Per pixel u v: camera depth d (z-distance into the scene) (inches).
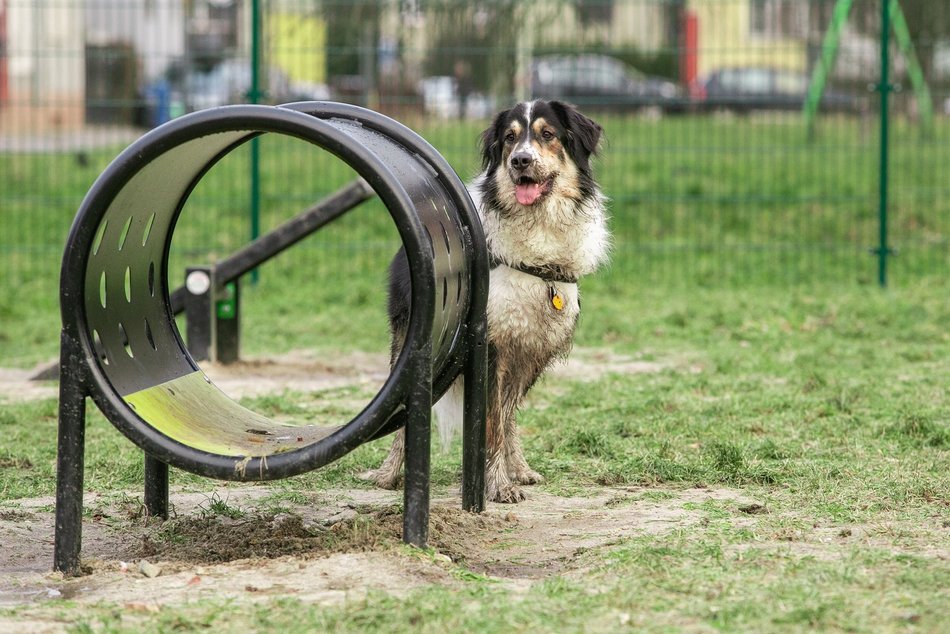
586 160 225.6
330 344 388.2
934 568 151.9
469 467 192.2
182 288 343.9
